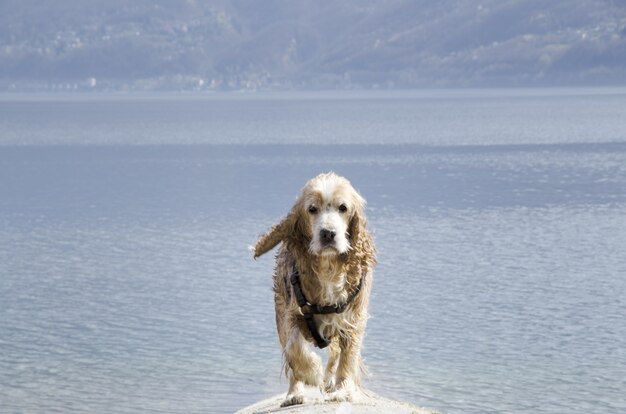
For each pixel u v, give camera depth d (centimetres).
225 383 1945
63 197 5806
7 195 5972
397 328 2347
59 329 2411
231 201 5375
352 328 1109
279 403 1160
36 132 14500
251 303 2664
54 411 1808
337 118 18425
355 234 1084
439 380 1938
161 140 12056
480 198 5375
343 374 1119
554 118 16762
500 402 1814
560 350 2152
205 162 8419
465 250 3538
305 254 1080
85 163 8550
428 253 3472
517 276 3017
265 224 4366
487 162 7969
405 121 16525
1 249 3781
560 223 4288
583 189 5797
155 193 5941
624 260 3303
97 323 2473
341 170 7381
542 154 8756
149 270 3234
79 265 3381
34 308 2662
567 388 1891
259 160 8525
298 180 6612
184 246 3753
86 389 1925
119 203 5419
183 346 2227
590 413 1759
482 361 2067
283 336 1146
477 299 2672
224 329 2373
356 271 1087
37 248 3803
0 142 12019
